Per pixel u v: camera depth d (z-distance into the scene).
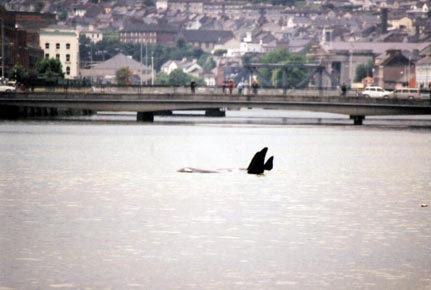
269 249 173.50
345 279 156.62
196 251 171.75
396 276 158.25
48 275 157.38
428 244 177.75
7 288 151.25
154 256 168.25
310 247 175.12
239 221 198.00
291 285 153.50
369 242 179.25
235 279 156.12
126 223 194.50
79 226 191.12
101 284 153.25
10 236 181.50
